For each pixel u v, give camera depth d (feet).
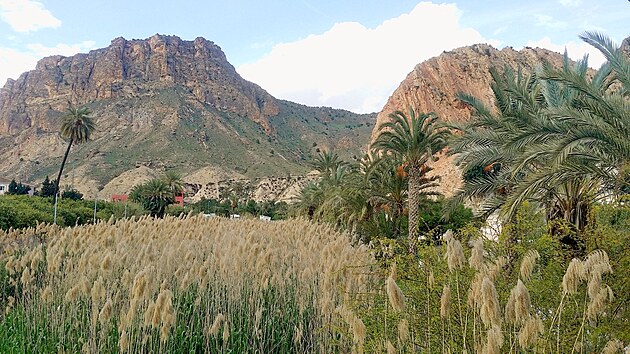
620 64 29.53
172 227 43.60
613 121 27.53
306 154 543.39
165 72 579.07
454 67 252.21
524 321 11.11
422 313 16.46
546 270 16.89
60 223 85.71
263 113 624.18
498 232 19.72
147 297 18.93
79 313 23.09
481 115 38.93
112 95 534.37
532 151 29.32
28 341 21.77
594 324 14.11
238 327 24.00
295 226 49.34
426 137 56.70
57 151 450.30
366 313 18.10
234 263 25.12
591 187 30.32
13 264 25.61
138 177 355.97
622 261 16.57
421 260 18.58
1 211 63.62
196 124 491.31
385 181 65.10
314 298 23.76
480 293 11.79
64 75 579.48
